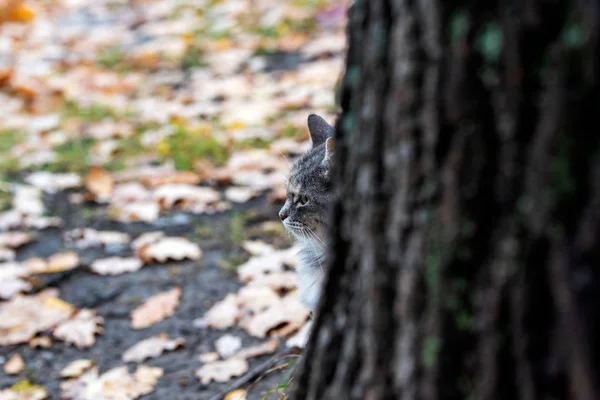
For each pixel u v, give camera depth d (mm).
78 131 13016
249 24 17031
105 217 10828
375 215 3777
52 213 10945
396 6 3543
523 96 3213
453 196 3441
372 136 3734
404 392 3814
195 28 17234
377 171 3748
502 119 3266
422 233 3592
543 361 3357
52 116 13453
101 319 8617
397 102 3580
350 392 4086
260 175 11508
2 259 9805
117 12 18750
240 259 9695
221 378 7488
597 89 3061
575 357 3223
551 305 3283
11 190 11469
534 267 3289
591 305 3180
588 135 3119
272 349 7859
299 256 7961
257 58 15391
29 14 17922
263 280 9031
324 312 4234
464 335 3570
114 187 11492
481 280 3463
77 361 7898
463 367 3611
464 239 3455
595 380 3215
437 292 3580
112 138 12859
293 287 8906
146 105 13781
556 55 3094
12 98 14180
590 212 3109
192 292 9102
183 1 18891
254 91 13984
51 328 8469
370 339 3900
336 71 14156
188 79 14930
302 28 16469
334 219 4117
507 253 3334
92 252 10055
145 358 7934
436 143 3471
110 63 15820
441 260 3533
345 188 4004
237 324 8414
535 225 3223
